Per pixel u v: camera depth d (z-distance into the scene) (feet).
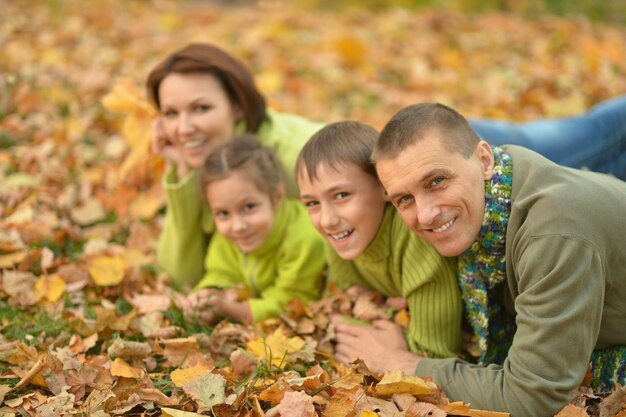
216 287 9.14
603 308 6.23
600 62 17.51
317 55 18.04
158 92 9.68
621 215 5.93
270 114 10.33
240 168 8.36
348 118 14.39
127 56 17.69
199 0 27.61
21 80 15.33
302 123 10.23
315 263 8.61
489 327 7.19
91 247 9.76
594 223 5.77
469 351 7.44
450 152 5.90
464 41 19.72
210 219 9.53
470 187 5.99
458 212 6.04
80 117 13.91
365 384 6.68
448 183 5.94
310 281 8.62
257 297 9.11
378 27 21.49
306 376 6.81
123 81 10.65
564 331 5.69
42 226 9.83
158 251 9.87
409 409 6.02
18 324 7.84
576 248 5.65
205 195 8.64
